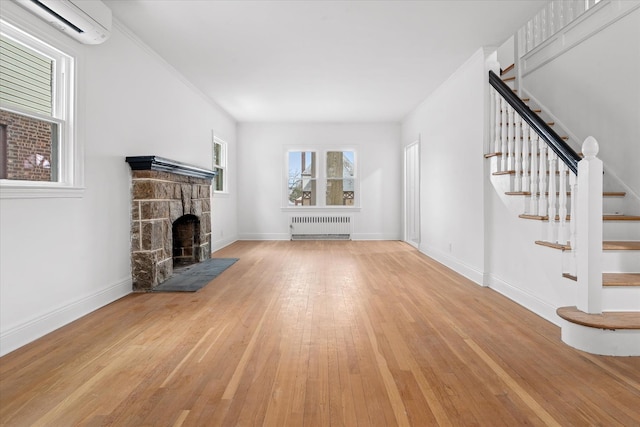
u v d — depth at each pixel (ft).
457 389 6.51
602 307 8.52
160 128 15.49
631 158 10.88
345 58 15.38
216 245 23.88
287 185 29.09
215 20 12.06
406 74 17.39
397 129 28.86
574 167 8.87
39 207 8.95
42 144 9.45
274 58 15.43
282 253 22.49
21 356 7.82
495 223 13.53
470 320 10.21
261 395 6.31
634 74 10.72
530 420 5.59
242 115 26.30
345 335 9.11
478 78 14.51
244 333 9.24
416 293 13.14
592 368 7.26
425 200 22.03
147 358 7.77
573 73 13.38
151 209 13.24
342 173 29.27
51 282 9.37
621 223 10.48
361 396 6.29
